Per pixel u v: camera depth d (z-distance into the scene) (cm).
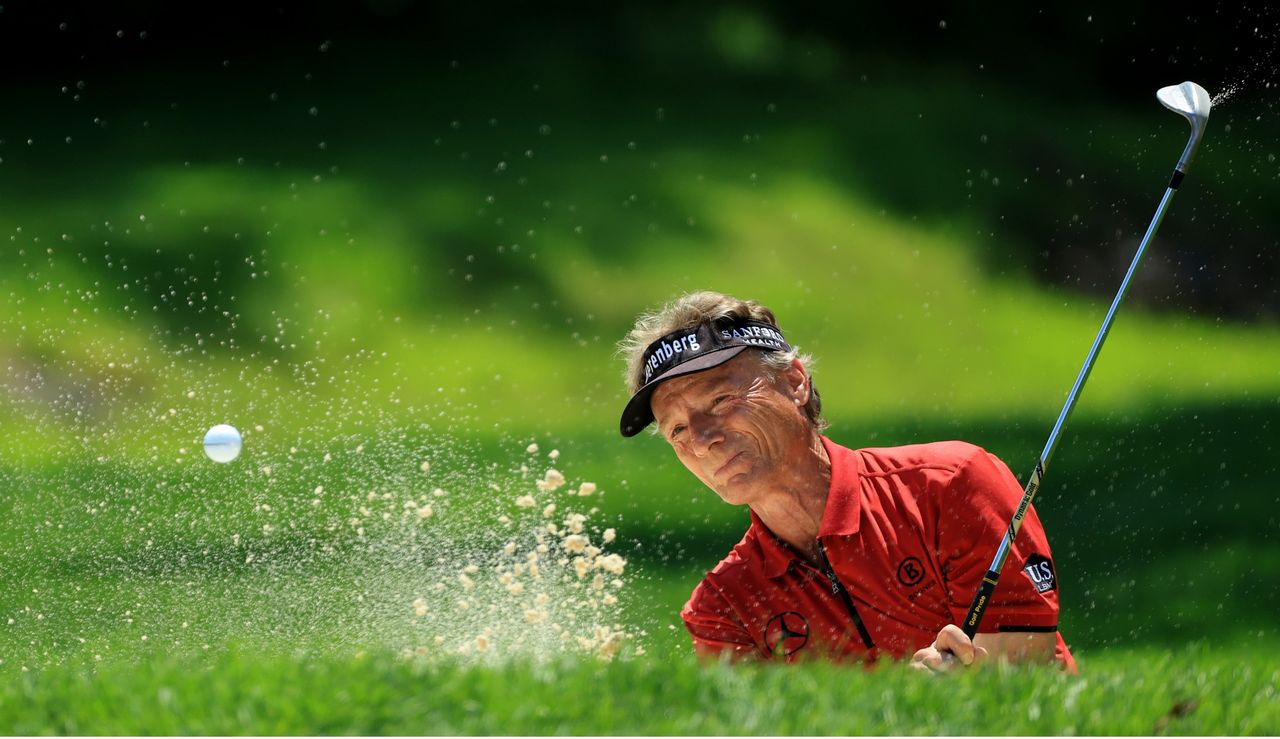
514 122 9638
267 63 10169
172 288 7244
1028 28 11300
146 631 2544
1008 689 1330
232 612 2475
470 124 9575
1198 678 1441
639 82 10356
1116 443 5531
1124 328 8556
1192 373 7794
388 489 2786
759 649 1620
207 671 1381
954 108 10544
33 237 7550
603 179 9012
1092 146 10319
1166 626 3447
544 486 1841
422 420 6009
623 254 8219
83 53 10019
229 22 10375
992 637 1524
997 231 9275
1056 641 1548
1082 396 7088
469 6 10756
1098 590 3759
